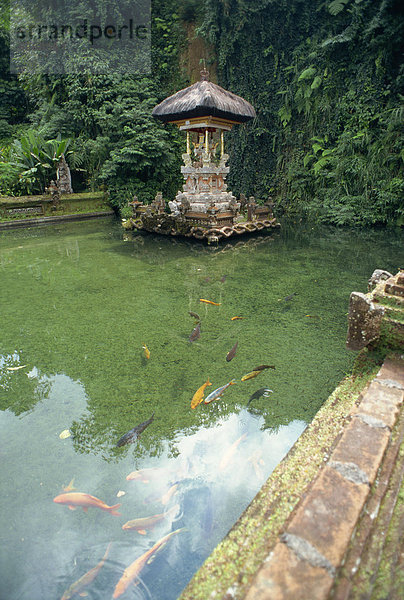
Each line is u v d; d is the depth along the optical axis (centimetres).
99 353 285
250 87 1151
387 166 899
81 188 1191
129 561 131
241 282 468
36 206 973
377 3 894
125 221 848
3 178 984
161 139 1108
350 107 971
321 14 1008
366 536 104
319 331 321
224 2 1066
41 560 133
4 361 274
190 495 158
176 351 287
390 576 98
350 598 91
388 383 170
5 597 120
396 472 127
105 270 525
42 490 162
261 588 87
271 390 233
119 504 154
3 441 193
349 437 137
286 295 418
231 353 278
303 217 1061
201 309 377
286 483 133
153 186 1142
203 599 96
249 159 1198
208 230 687
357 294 197
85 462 178
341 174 955
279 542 99
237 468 172
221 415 210
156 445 189
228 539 114
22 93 1412
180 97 720
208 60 1239
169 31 1245
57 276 496
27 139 1030
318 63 1012
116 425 204
